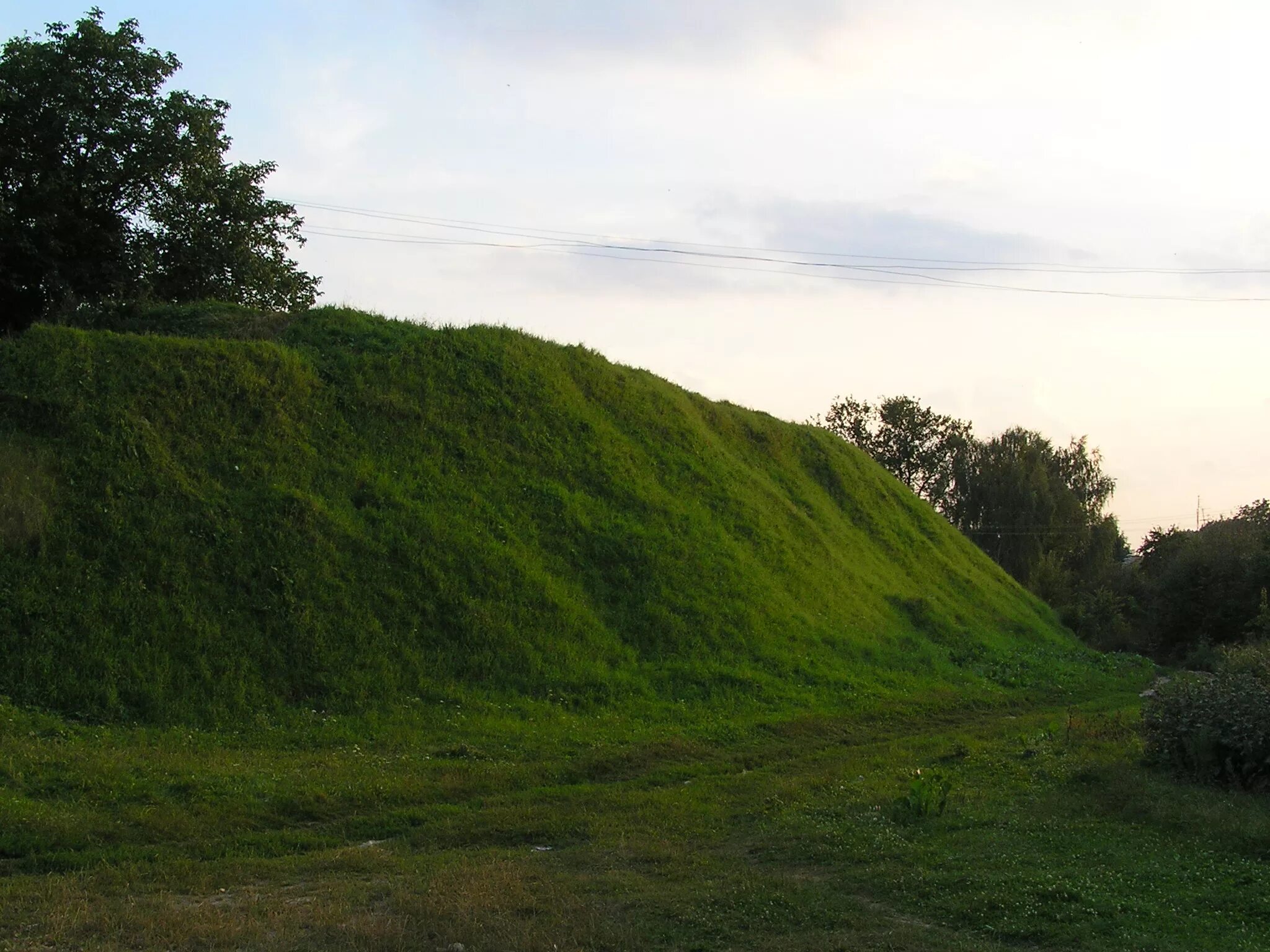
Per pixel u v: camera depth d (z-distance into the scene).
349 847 9.59
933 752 15.01
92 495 16.09
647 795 11.76
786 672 20.12
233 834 9.98
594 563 20.70
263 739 13.35
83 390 17.81
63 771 10.84
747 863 8.81
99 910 7.41
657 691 17.89
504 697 16.19
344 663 15.44
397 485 19.48
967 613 31.27
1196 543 40.50
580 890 7.90
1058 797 10.79
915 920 7.21
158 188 27.77
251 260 29.20
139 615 14.68
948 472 66.25
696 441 28.12
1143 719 12.96
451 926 7.00
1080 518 58.12
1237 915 7.06
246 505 17.20
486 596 18.02
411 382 22.41
